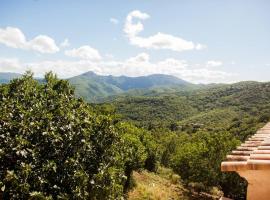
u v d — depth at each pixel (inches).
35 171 442.9
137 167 1106.7
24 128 464.4
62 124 515.5
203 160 1400.1
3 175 417.4
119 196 610.2
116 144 625.0
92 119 597.3
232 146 1401.3
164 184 1422.2
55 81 644.1
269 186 99.3
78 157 524.7
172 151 2306.8
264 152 118.2
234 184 1338.6
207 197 1391.5
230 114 5359.3
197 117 5654.5
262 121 3171.8
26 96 549.0
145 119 6299.2
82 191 485.7
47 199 417.1
